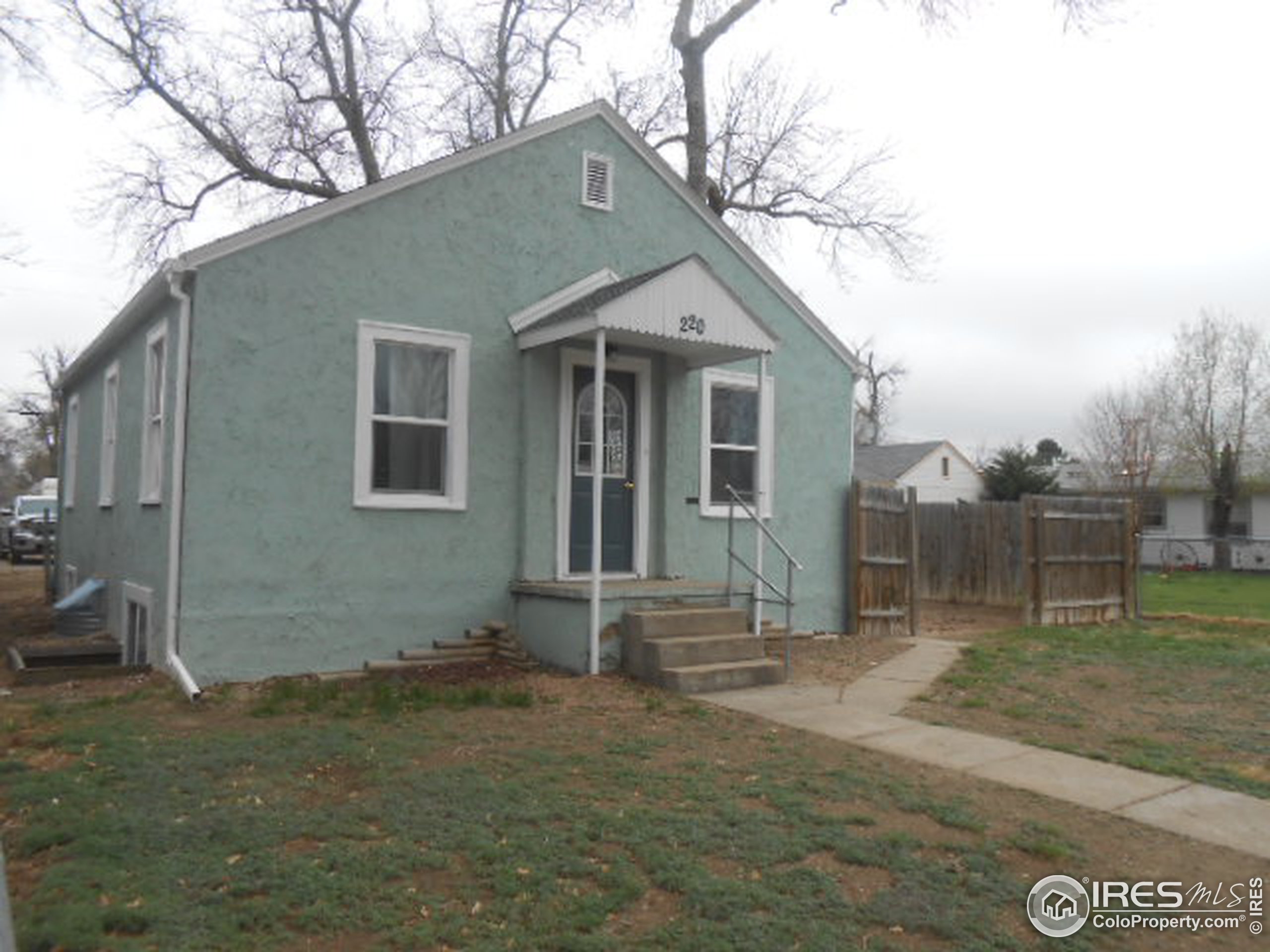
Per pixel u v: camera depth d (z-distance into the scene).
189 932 3.42
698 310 9.09
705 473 10.89
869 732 6.62
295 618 8.34
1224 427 32.53
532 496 9.59
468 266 9.38
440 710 7.02
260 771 5.38
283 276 8.38
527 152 9.82
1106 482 37.19
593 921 3.57
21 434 64.56
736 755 5.92
